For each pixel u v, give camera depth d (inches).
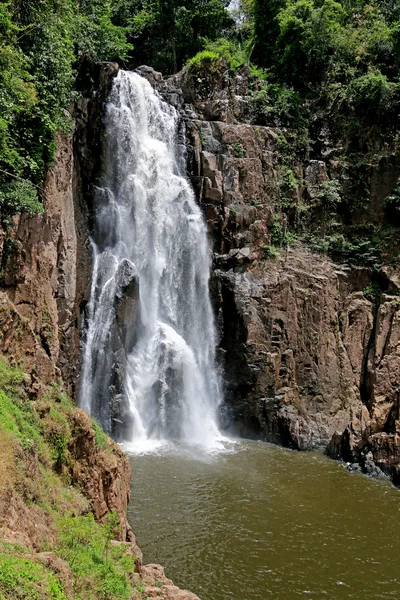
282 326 1047.0
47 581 267.0
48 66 717.9
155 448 891.4
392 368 1000.9
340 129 1262.3
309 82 1354.6
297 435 965.8
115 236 1005.2
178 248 1078.4
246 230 1096.8
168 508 673.6
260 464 866.1
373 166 1200.2
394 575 570.3
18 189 628.1
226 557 580.7
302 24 1348.4
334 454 928.9
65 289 807.1
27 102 645.3
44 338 711.1
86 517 423.2
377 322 1066.1
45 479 412.8
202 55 1261.1
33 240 695.7
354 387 1042.1
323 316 1065.5
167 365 989.2
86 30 1055.6
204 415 1023.0
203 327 1063.0
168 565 557.9
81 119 979.9
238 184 1134.4
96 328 924.6
